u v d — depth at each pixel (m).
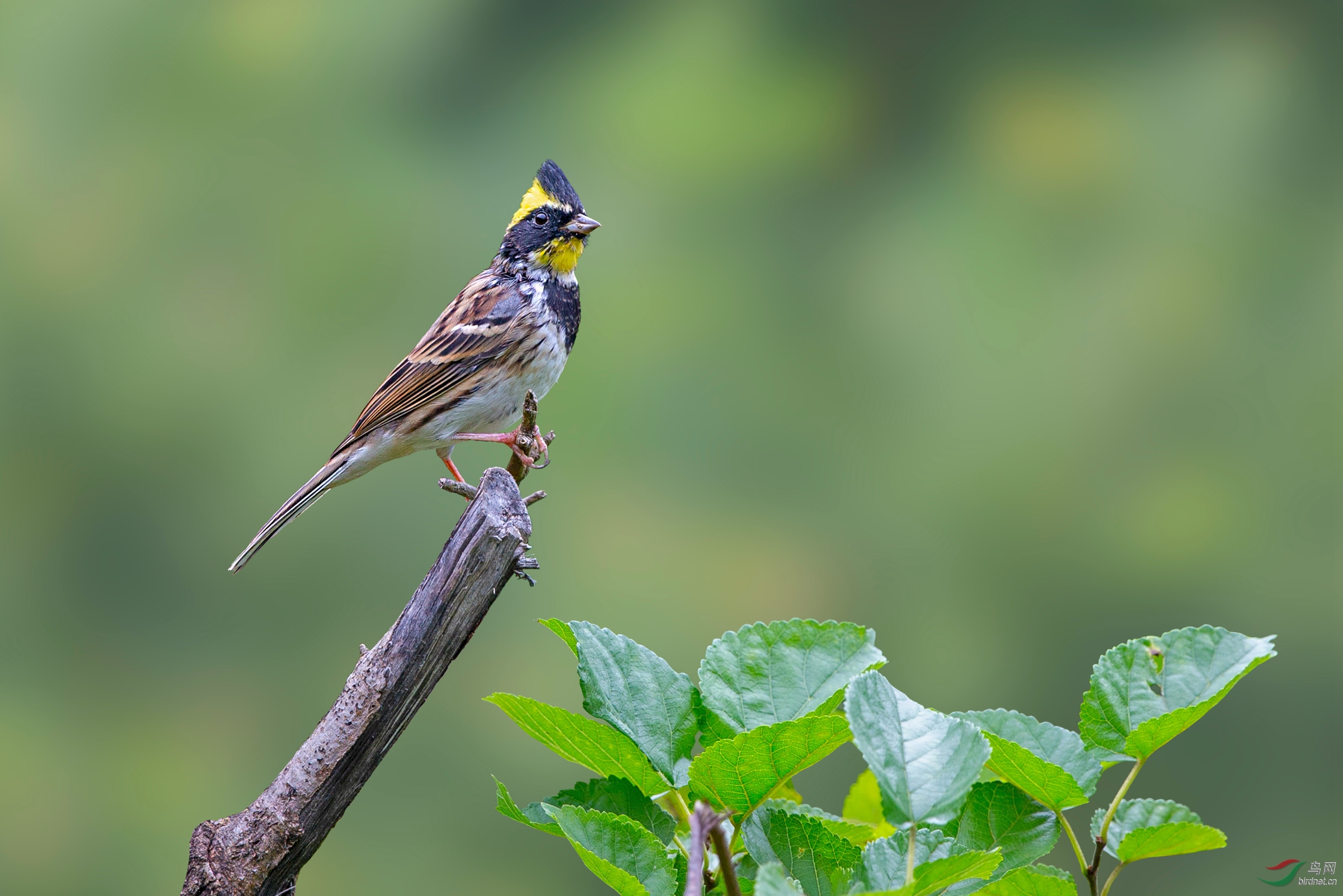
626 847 2.69
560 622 3.01
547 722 2.91
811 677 2.98
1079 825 7.74
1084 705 3.06
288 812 3.21
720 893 2.86
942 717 2.60
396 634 3.38
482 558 3.40
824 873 2.81
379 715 3.29
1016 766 2.82
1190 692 3.02
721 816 2.62
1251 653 3.00
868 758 2.50
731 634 3.03
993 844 2.95
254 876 3.19
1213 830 2.72
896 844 2.73
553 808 2.71
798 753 2.62
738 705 2.94
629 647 3.03
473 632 3.42
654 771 2.89
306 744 3.31
